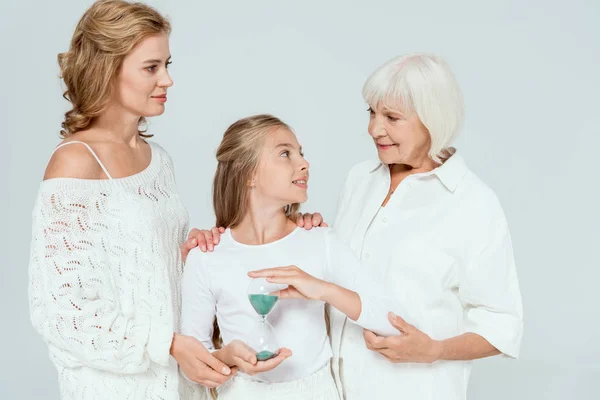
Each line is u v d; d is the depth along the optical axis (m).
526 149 4.86
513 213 4.91
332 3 4.72
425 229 2.34
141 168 2.47
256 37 4.70
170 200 2.53
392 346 2.22
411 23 4.75
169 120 4.66
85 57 2.29
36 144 4.66
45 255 2.19
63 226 2.21
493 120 4.83
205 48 4.67
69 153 2.28
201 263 2.38
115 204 2.30
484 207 2.32
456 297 2.38
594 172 4.88
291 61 4.72
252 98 4.71
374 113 2.37
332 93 4.73
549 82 4.82
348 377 2.42
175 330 2.43
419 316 2.32
